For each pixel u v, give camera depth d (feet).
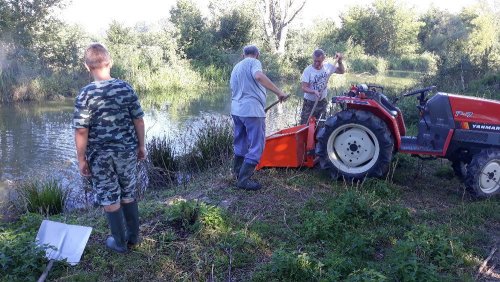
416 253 13.33
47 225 13.92
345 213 15.12
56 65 65.67
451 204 17.25
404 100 33.01
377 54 134.82
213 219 14.57
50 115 47.98
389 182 18.71
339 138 18.35
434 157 19.43
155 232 14.42
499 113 17.99
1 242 13.28
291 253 12.72
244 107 17.02
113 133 11.91
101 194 12.37
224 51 92.48
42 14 64.23
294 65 95.66
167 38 83.51
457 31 134.82
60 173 26.81
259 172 19.48
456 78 50.21
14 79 58.03
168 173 23.94
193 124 39.68
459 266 13.16
